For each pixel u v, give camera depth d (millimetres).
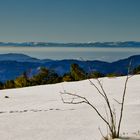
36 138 8828
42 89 29844
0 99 22906
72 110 14086
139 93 21297
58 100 21141
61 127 10164
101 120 11172
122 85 28141
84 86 29688
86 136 8578
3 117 12891
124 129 8930
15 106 18938
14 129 10242
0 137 9203
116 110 13258
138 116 11203
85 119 11547
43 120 11727
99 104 16656
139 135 7492
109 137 7855
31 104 19469
